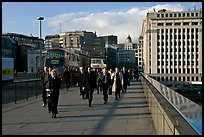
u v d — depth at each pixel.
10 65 33.69
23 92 16.66
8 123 9.80
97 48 143.62
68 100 17.56
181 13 139.75
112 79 19.92
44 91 14.22
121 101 16.86
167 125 4.82
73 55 42.22
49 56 33.69
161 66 141.88
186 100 5.83
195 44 137.38
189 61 138.50
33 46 123.56
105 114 11.70
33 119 10.60
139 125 9.17
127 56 190.50
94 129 8.64
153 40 142.62
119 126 9.07
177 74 139.50
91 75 14.49
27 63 103.88
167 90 9.02
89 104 14.37
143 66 168.00
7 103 14.31
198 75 136.62
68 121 10.13
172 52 140.62
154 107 8.58
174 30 140.50
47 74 14.21
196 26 137.38
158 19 141.88
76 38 140.75
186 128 3.35
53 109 10.90
